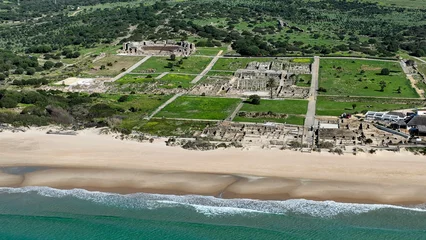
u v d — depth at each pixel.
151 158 124.19
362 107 170.38
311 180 110.56
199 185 110.25
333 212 99.12
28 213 103.19
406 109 166.25
